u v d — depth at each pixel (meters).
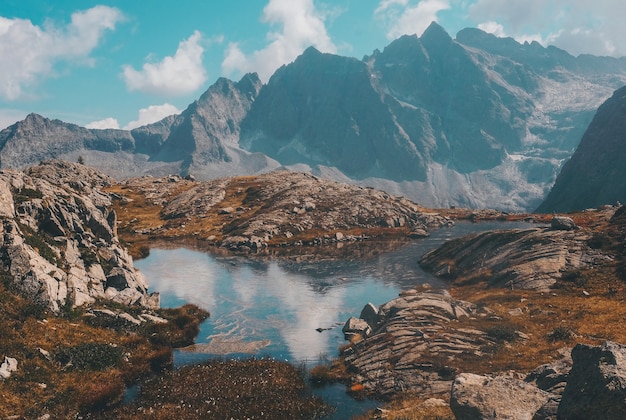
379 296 59.84
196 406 27.67
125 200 167.25
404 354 34.41
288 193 155.62
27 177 52.97
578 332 35.03
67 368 30.38
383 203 144.75
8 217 40.19
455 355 33.19
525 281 50.97
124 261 58.31
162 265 85.25
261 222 124.25
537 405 18.27
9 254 36.09
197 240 120.62
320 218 131.00
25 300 34.00
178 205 159.38
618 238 54.72
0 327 29.77
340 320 49.84
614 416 15.20
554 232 61.84
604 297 42.50
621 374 15.91
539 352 32.22
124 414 26.50
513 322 39.56
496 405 18.23
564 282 48.25
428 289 60.44
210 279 72.38
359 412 27.66
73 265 44.38
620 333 33.41
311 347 41.00
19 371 27.38
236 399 28.72
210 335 44.56
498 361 31.52
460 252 72.56
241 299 59.44
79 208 57.50
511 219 135.12
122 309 43.53
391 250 98.19
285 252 100.88
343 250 101.38
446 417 22.97
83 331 35.72
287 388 30.78
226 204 158.00
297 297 60.28
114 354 33.81
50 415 25.11
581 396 16.64
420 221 135.62
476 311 44.03
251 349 40.38
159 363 35.44
